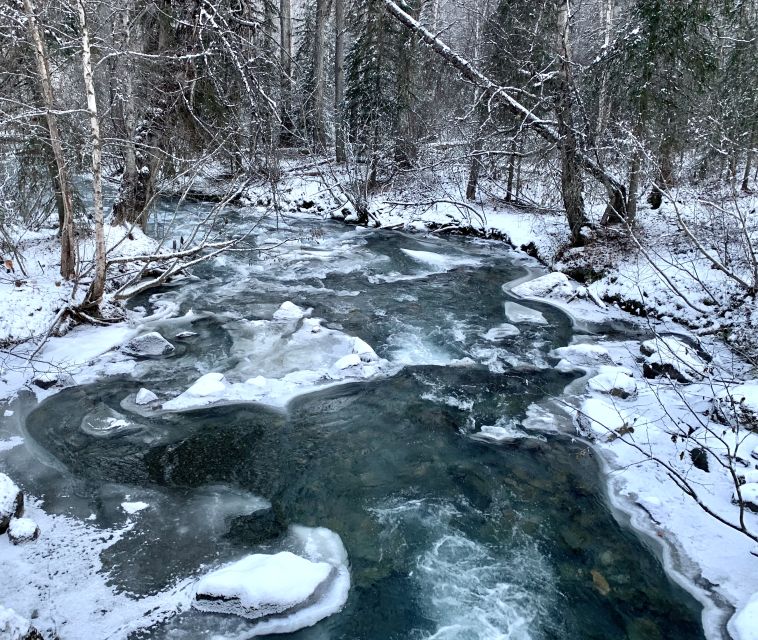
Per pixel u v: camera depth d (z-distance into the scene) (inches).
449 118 803.4
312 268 584.7
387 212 812.0
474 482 249.6
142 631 167.0
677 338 400.2
